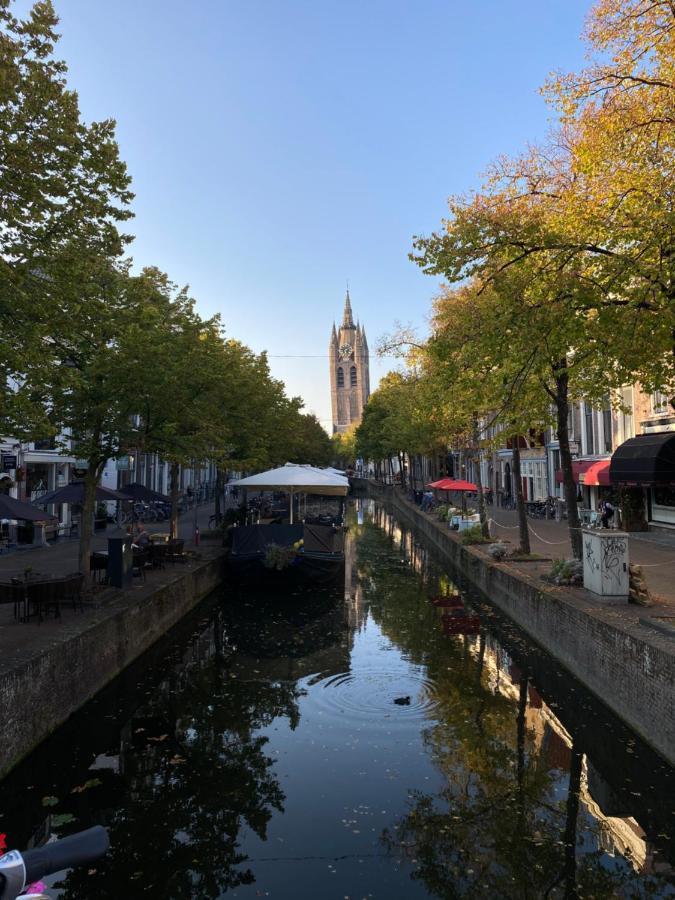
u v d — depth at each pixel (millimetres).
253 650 13992
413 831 6668
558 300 9758
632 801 7340
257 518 31328
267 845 6422
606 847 6426
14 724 7742
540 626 12953
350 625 16312
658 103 9781
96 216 9461
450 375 12547
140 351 12617
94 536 27859
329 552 21922
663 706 7684
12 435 10203
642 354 9539
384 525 45938
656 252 9164
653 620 9195
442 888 5648
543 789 7629
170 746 9008
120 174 9398
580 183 11789
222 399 21312
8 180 8336
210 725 9711
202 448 17844
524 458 40906
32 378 9172
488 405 15094
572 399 16594
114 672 11375
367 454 77750
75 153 8992
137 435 14531
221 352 20266
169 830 6820
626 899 5570
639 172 9789
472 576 20875
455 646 14031
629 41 9930
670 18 9461
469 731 9391
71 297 9305
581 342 10602
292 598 20000
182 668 12719
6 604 12750
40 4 8469
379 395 67250
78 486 18312
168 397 14875
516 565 17328
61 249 9508
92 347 12633
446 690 11172
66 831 6875
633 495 23906
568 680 11125
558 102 10562
